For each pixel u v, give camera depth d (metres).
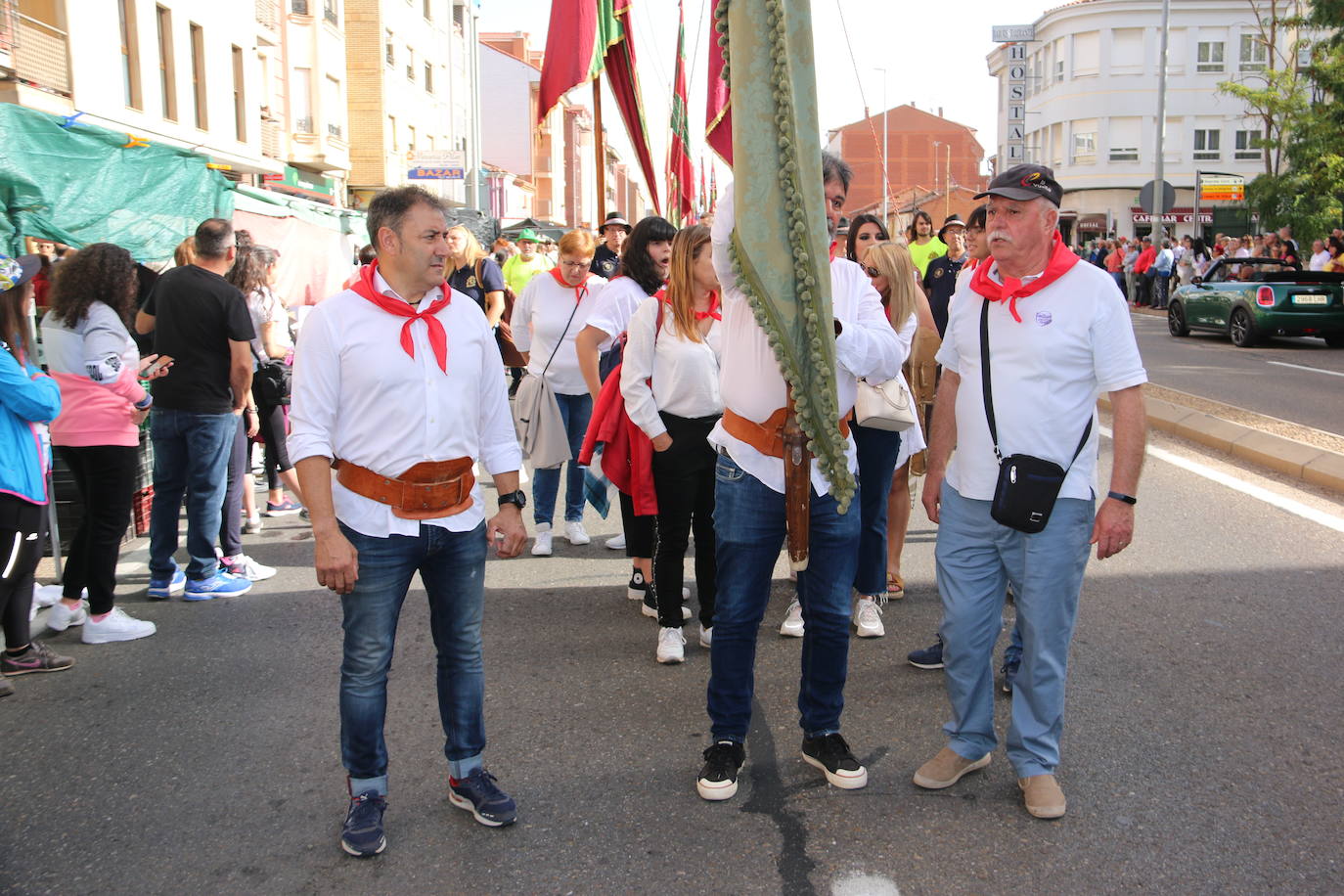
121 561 6.73
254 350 7.14
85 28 18.88
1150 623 5.16
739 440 3.56
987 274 3.52
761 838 3.37
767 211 3.28
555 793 3.69
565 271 6.75
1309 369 14.92
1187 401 11.50
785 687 4.62
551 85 8.66
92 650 5.14
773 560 3.65
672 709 4.39
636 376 4.79
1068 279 3.40
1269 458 8.67
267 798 3.69
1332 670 4.55
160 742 4.12
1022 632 3.53
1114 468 3.41
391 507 3.26
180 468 5.83
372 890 3.13
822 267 3.30
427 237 3.23
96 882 3.18
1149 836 3.32
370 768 3.37
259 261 7.18
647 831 3.43
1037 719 3.49
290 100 31.59
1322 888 3.02
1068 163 53.88
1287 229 26.06
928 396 5.54
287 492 8.52
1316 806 3.46
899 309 4.64
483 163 51.75
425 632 5.38
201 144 23.17
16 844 3.39
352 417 3.25
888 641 5.12
